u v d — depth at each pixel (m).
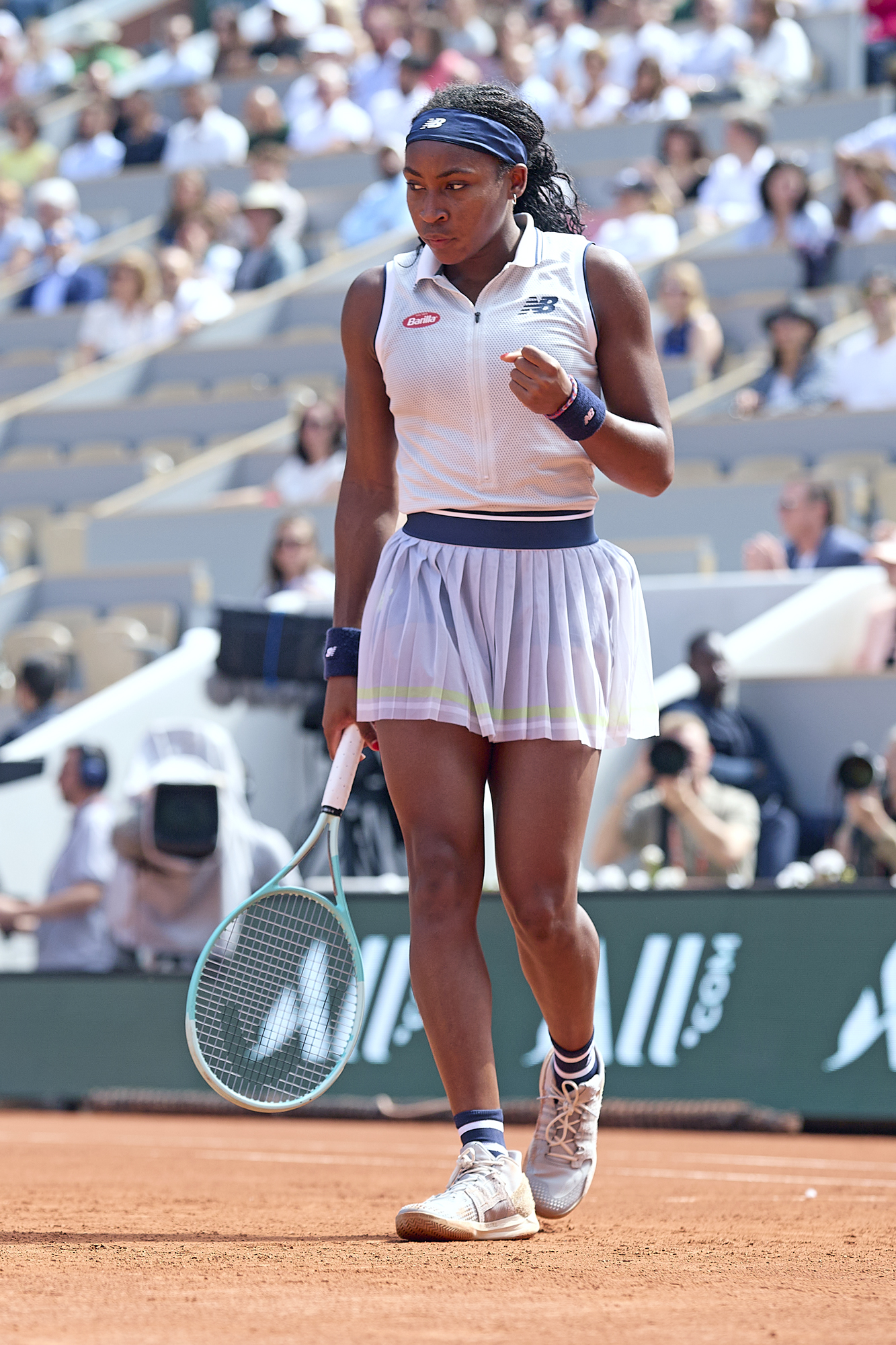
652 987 24.53
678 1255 10.01
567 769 10.90
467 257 10.98
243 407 47.72
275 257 53.53
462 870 10.91
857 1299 8.35
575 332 10.96
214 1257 9.66
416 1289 8.55
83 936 29.98
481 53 62.41
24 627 39.97
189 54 70.62
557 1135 11.77
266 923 13.89
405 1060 25.77
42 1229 11.23
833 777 30.08
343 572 11.70
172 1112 27.09
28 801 34.28
